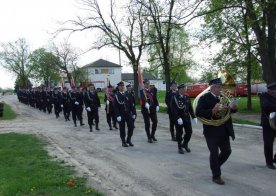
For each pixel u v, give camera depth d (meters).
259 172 8.08
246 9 18.36
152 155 10.38
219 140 7.34
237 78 26.16
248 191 6.75
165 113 24.75
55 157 10.18
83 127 18.19
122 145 12.09
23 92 48.09
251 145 11.42
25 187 6.93
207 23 23.55
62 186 7.10
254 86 41.97
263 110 8.39
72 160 9.76
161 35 26.48
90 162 9.62
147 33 32.19
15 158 10.00
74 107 18.59
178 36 34.94
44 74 73.50
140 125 18.27
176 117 10.34
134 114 12.24
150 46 33.81
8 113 29.56
